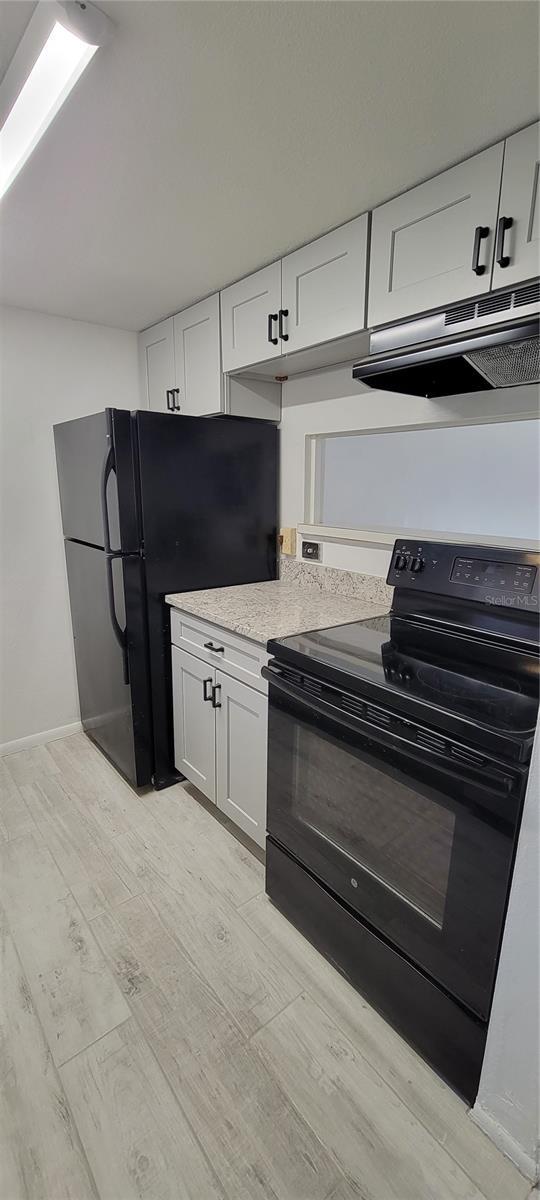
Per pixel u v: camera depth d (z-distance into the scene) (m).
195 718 2.13
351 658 1.39
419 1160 1.07
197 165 1.30
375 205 1.46
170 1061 1.25
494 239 1.20
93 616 2.42
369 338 1.60
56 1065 1.24
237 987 1.44
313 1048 1.29
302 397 2.27
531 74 1.00
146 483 2.05
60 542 2.68
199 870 1.87
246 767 1.84
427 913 1.18
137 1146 1.10
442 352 1.26
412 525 2.01
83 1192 1.03
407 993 1.25
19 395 2.44
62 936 1.60
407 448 1.97
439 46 0.95
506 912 1.00
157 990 1.43
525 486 1.65
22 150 1.25
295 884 1.58
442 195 1.30
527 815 0.92
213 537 2.28
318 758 1.43
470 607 1.57
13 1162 1.07
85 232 1.65
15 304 2.32
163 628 2.23
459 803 1.05
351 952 1.40
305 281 1.72
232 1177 1.05
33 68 1.03
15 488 2.51
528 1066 1.01
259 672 1.69
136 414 1.99
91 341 2.59
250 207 1.49
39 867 1.88
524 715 1.05
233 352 2.08
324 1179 1.05
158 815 2.19
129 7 0.88
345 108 1.11
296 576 2.41
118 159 1.28
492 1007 1.05
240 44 0.96
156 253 1.77
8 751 2.69
